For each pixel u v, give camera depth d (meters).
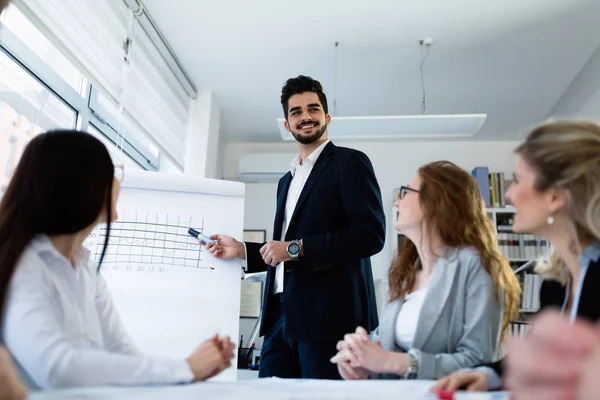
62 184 0.79
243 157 4.31
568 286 0.85
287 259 1.44
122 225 1.59
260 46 3.06
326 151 1.66
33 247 0.79
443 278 1.05
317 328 1.42
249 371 3.27
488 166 4.27
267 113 3.97
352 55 3.14
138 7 2.53
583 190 0.75
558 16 2.72
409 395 0.64
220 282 1.57
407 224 1.14
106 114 2.61
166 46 2.95
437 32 2.89
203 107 3.58
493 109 3.83
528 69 3.27
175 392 0.60
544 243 3.58
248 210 4.34
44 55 2.00
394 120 3.00
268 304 1.62
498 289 1.02
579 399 0.29
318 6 2.68
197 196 1.71
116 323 1.04
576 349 0.30
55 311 0.79
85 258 0.98
